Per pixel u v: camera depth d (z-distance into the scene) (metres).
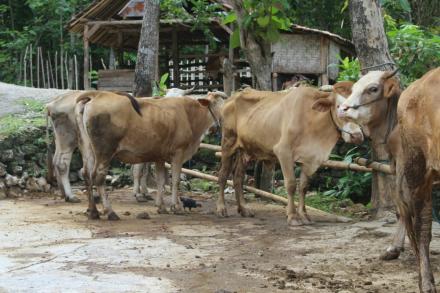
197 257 7.68
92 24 18.28
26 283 6.50
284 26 11.25
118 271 7.01
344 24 22.28
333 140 9.66
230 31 15.71
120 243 8.44
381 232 8.77
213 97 11.59
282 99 10.08
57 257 7.66
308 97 9.81
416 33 11.56
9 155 13.53
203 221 10.35
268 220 10.46
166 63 20.94
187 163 14.99
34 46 24.25
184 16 17.66
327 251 7.96
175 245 8.36
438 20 17.39
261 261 7.50
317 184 13.41
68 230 9.41
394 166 7.37
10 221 10.19
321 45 18.34
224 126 10.98
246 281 6.62
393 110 7.65
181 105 11.11
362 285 6.41
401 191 6.59
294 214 9.83
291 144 9.76
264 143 10.20
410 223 6.21
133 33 19.72
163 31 18.92
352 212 11.42
